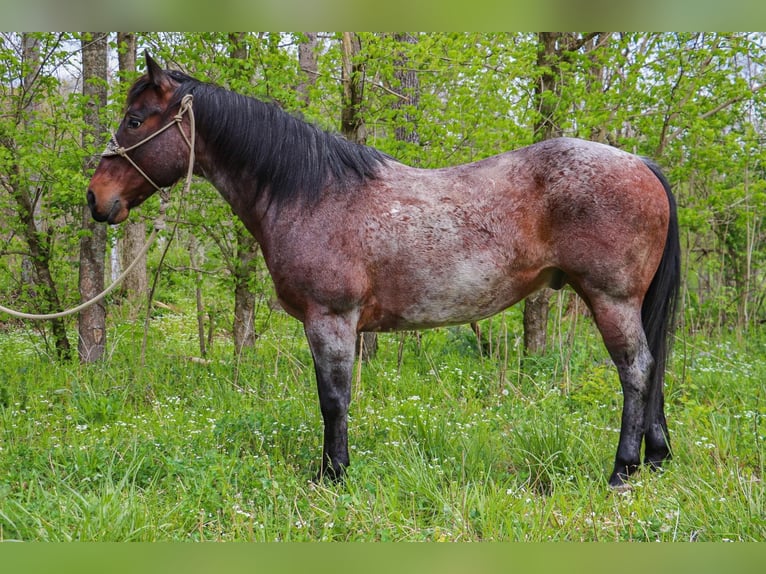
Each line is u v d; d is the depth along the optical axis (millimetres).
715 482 3404
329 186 3623
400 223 3551
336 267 3531
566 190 3457
